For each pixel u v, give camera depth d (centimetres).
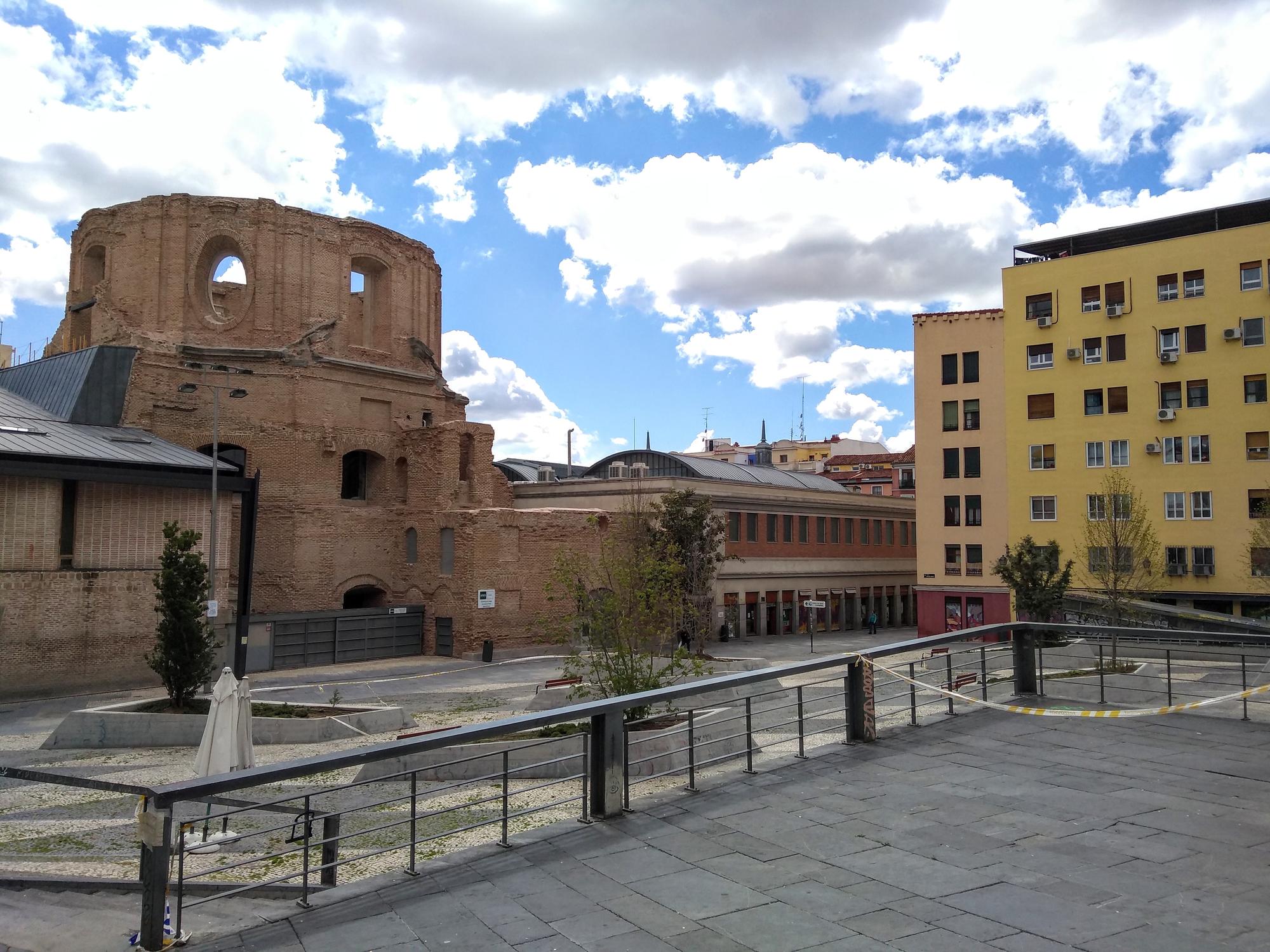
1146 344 4959
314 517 5244
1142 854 846
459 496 5403
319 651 4788
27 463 3572
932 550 5772
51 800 1948
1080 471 5122
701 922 724
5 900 1172
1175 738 1302
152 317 5122
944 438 5766
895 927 701
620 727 1016
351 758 818
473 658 4944
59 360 4822
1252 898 742
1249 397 4662
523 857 886
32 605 3594
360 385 5562
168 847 744
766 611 6328
